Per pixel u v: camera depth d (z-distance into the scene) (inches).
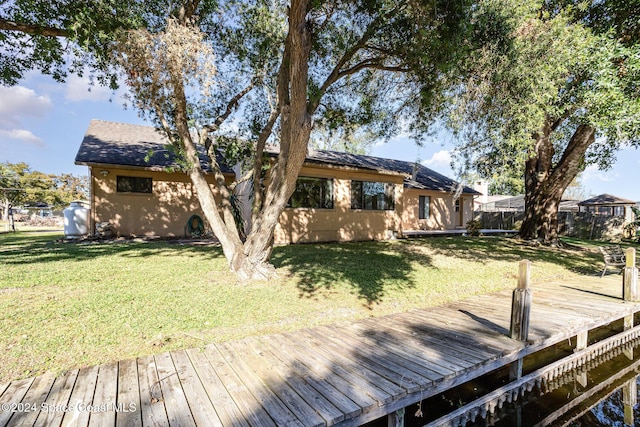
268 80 315.6
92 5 191.9
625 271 218.4
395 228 573.6
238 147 348.5
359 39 262.4
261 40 291.4
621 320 225.6
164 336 145.0
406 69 254.8
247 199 499.5
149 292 200.8
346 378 109.8
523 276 146.0
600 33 247.8
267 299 199.0
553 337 154.3
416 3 195.2
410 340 144.5
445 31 196.5
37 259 287.7
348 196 514.9
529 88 218.5
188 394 99.7
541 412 138.6
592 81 243.3
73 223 454.9
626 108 211.9
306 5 175.0
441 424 112.0
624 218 639.1
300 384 105.8
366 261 331.9
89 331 144.4
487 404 126.0
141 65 185.8
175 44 184.9
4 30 204.1
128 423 85.6
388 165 689.0
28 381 106.2
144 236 475.8
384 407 97.7
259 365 119.1
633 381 169.0
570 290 248.2
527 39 214.8
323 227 489.1
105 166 436.5
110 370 114.5
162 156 495.8
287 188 222.5
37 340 133.8
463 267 324.2
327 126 362.0
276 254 360.5
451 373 113.7
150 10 228.4
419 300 217.9
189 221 500.1
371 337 147.8
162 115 231.3
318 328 159.0
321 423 86.6
